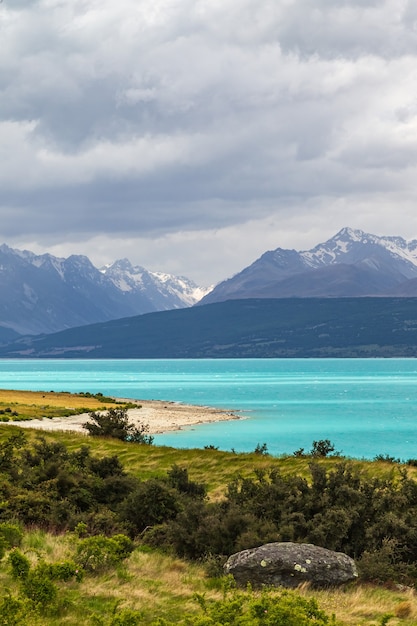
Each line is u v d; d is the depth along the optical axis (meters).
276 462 52.62
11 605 17.14
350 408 162.12
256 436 103.94
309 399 193.12
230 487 32.78
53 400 152.00
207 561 26.20
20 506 32.53
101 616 18.42
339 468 32.19
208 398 195.62
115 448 60.31
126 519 32.84
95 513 33.12
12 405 131.12
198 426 115.75
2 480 35.41
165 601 21.31
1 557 22.67
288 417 138.00
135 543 29.56
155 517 32.41
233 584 22.00
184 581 24.00
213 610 17.34
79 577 21.20
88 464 40.12
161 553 28.70
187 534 28.95
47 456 41.38
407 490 31.42
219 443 94.06
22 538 27.19
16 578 19.92
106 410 130.50
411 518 28.84
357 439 104.50
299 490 31.45
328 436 107.25
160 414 133.12
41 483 35.38
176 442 94.31
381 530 27.78
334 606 21.34
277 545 24.14
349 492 29.97
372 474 47.03
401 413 150.12
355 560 26.39
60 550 26.25
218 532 28.20
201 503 31.02
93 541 24.36
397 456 86.56
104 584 22.34
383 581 25.17
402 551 27.48
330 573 23.22
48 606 19.09
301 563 23.09
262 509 30.28
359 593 22.67
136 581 23.30
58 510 32.53
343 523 27.53
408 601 22.05
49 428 96.38
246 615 16.70
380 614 20.98
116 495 36.41
